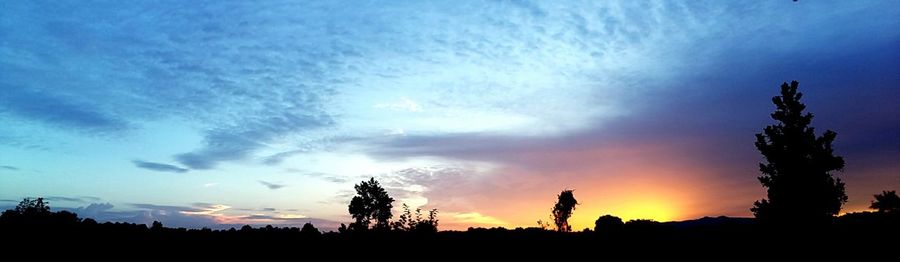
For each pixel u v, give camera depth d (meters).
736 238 25.95
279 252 29.23
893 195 18.20
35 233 26.70
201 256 27.11
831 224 23.77
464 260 27.05
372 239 33.84
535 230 37.16
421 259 27.56
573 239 31.34
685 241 27.36
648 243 28.31
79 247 26.08
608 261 25.14
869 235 21.88
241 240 31.81
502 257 27.47
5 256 22.95
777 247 23.31
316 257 28.08
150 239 29.89
